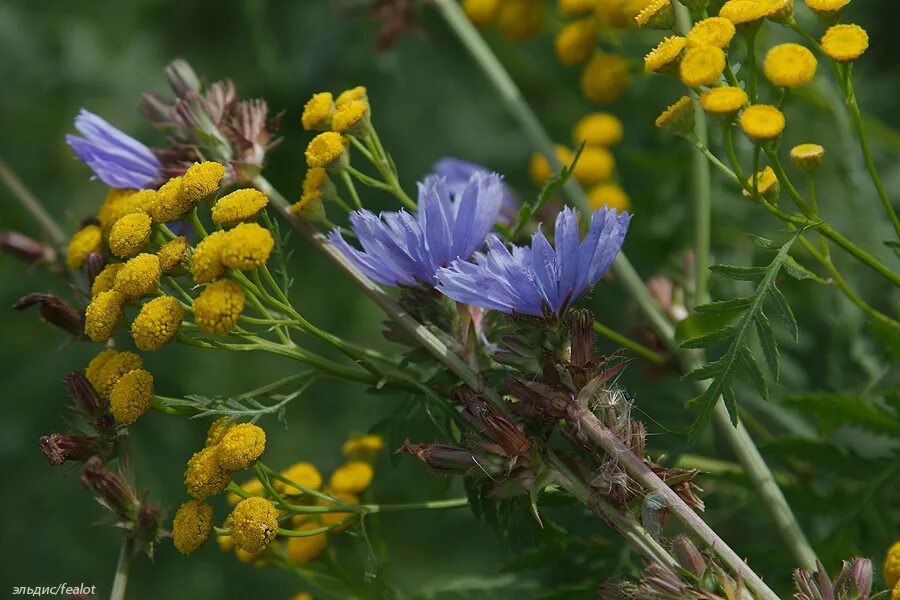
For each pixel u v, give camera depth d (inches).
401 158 32.9
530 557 23.6
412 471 30.1
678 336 24.2
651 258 27.0
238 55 32.7
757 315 21.4
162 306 21.6
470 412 21.5
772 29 26.3
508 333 21.9
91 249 23.3
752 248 26.9
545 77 32.1
